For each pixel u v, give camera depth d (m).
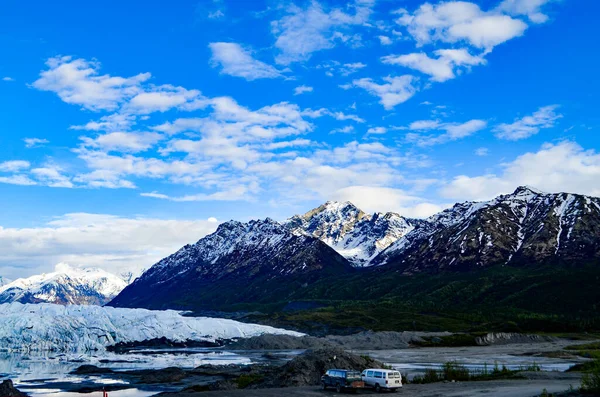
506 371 86.69
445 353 164.75
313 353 90.44
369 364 90.94
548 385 66.81
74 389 91.69
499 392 60.06
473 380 79.88
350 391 67.88
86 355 173.88
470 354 159.12
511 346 196.50
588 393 50.88
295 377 82.12
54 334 197.00
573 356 145.12
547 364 120.50
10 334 193.12
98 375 113.88
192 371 112.50
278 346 195.88
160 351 187.75
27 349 188.75
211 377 104.44
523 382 72.56
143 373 114.50
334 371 70.50
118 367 130.50
